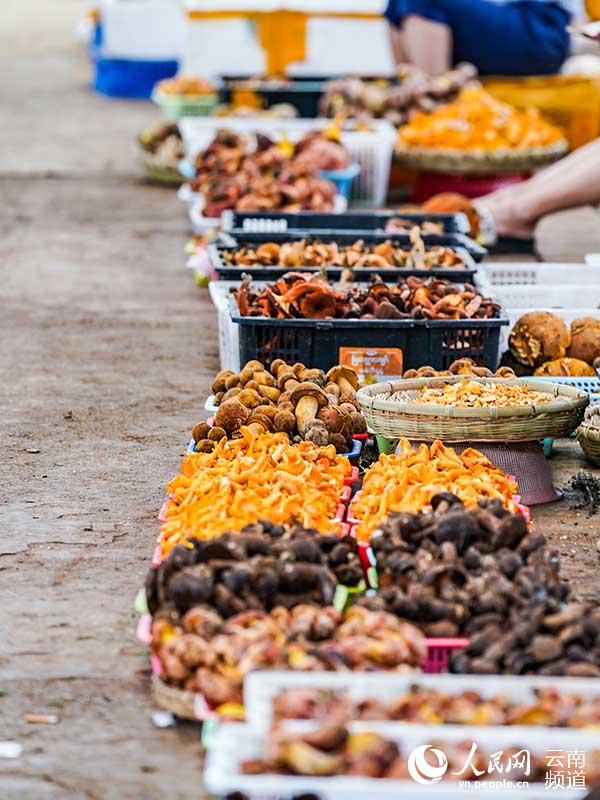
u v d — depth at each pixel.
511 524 4.70
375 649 3.92
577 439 6.59
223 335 7.59
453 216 9.84
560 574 5.33
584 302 8.29
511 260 11.09
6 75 24.44
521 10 15.23
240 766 3.46
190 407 7.57
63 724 4.30
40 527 5.86
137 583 5.31
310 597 4.34
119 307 9.84
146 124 19.19
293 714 3.52
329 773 3.38
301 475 5.41
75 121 19.38
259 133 11.84
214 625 4.12
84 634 4.89
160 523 5.90
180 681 4.15
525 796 3.29
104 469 6.57
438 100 14.24
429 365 7.08
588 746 3.45
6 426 7.22
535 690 3.70
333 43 17.22
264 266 8.30
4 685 4.53
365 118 13.88
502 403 5.96
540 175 11.35
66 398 7.73
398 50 16.06
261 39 17.23
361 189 13.34
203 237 10.85
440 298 7.35
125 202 13.95
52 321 9.45
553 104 14.61
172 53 21.94
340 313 7.12
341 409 6.25
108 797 3.91
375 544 4.78
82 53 27.88
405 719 3.59
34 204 13.77
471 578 4.45
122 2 21.80
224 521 4.87
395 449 6.27
